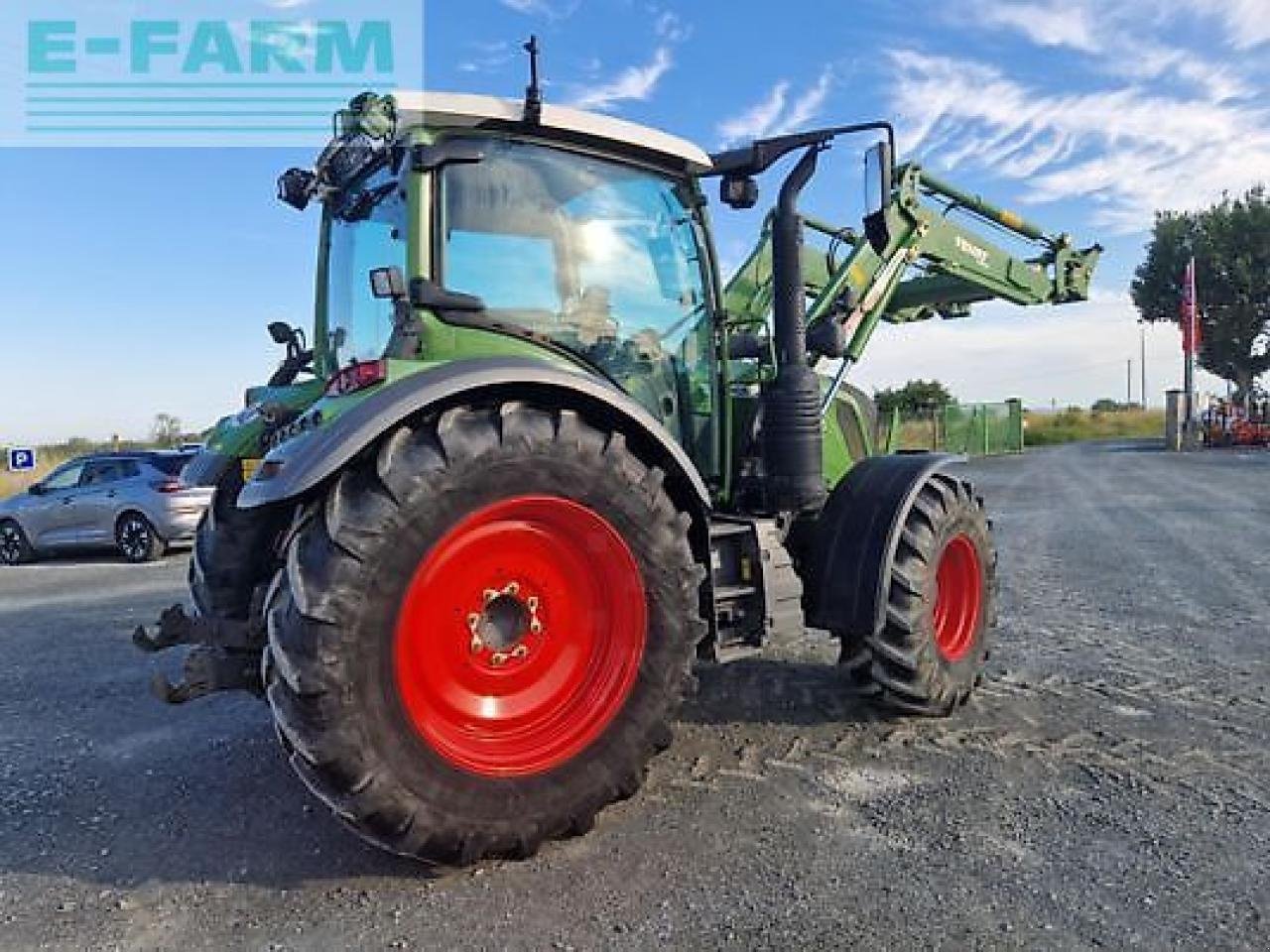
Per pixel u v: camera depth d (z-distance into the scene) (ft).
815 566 13.43
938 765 12.03
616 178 12.80
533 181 12.00
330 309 14.57
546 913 8.66
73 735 14.49
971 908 8.52
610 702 10.21
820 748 12.69
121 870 9.88
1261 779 11.34
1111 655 16.83
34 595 29.71
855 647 13.65
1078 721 13.52
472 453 9.48
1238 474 58.80
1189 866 9.23
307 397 13.88
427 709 9.47
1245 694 14.57
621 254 12.91
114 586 30.96
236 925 8.67
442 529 9.29
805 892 8.90
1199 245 137.18
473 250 11.50
